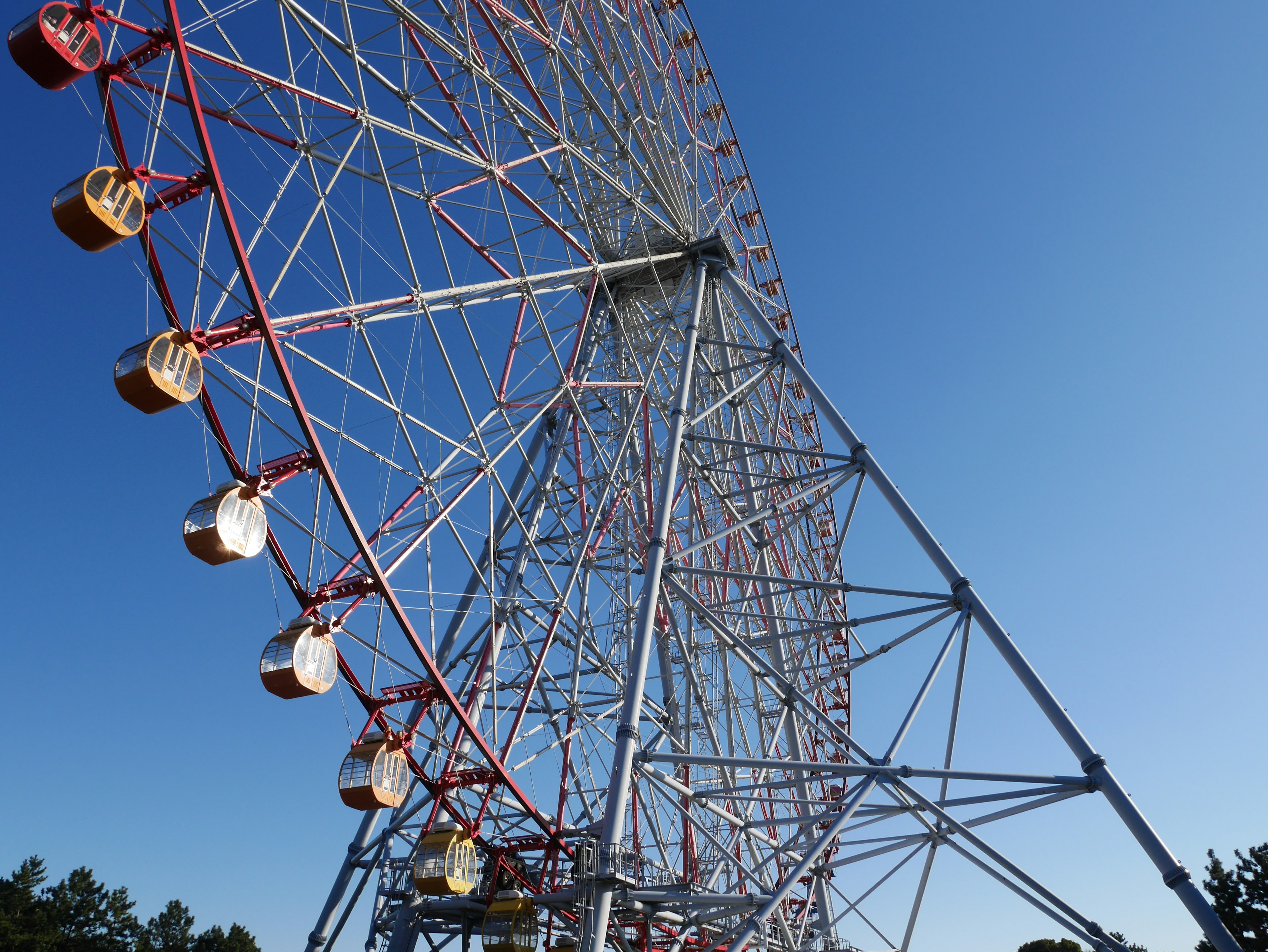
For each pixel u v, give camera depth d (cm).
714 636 2867
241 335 1586
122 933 6538
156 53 1474
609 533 3075
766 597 2688
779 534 2900
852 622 2088
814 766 1775
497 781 2108
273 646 1742
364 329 1814
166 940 7025
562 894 2025
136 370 1462
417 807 2397
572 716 2583
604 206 3102
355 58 1855
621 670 3039
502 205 2266
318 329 1716
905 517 2089
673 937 2453
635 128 2691
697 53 3494
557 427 3152
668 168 2962
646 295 3266
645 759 1819
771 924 2584
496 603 2766
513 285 2259
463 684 2528
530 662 2702
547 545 3075
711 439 2317
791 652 2688
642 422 3114
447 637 2741
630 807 2670
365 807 1883
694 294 2814
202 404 1677
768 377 3350
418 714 2395
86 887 6550
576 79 2450
